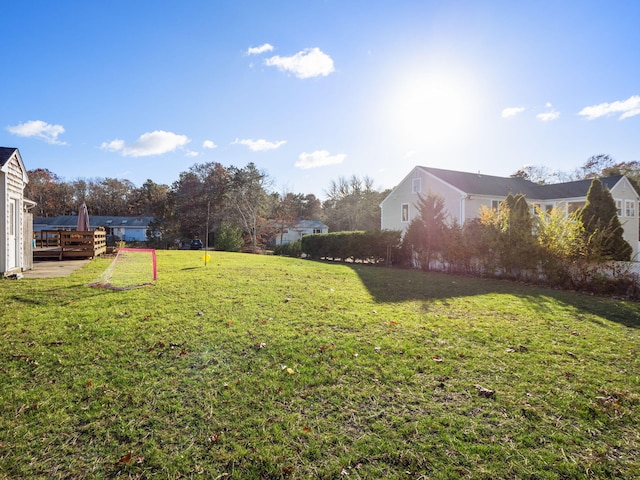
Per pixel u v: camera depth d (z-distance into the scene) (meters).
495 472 2.05
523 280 10.61
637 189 27.42
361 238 17.20
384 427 2.49
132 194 53.91
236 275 9.56
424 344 4.20
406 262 15.44
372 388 3.07
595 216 11.84
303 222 45.44
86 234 14.47
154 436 2.36
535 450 2.25
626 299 7.77
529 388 3.10
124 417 2.56
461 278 11.28
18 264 9.47
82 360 3.53
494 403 2.84
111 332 4.34
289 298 6.60
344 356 3.77
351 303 6.40
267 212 36.44
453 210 20.62
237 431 2.43
